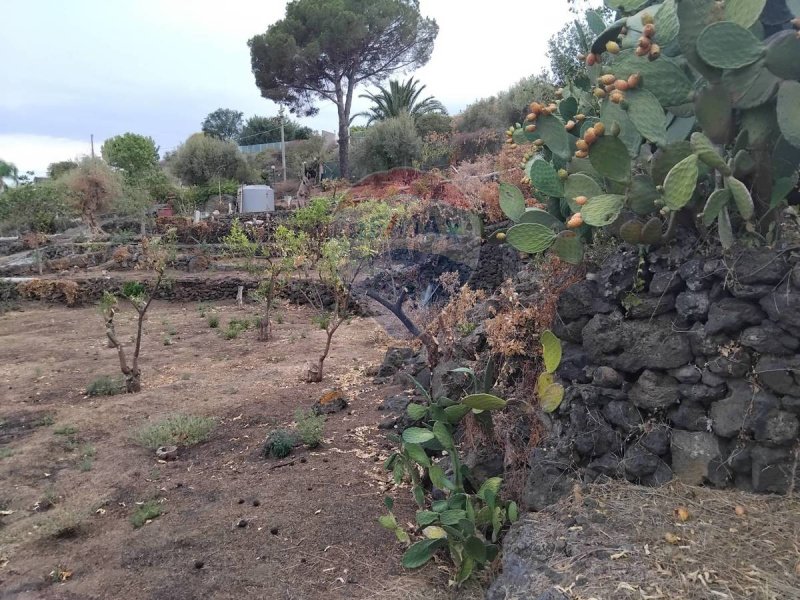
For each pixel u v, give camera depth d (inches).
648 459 103.9
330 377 276.1
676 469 103.0
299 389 258.1
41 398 278.7
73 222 912.3
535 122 128.8
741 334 96.3
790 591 75.6
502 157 321.7
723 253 97.8
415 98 1088.8
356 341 356.2
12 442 222.8
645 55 100.0
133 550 140.8
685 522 91.8
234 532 144.9
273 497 160.6
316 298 454.3
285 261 341.4
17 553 144.7
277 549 136.2
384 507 151.3
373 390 244.1
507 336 132.9
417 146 797.2
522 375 133.3
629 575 82.0
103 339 410.0
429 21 1112.2
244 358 333.4
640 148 118.7
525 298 142.3
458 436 150.8
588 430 108.8
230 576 127.6
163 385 286.4
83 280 587.2
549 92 458.0
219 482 173.9
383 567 126.9
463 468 130.4
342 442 193.2
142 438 208.7
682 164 94.9
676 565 82.7
